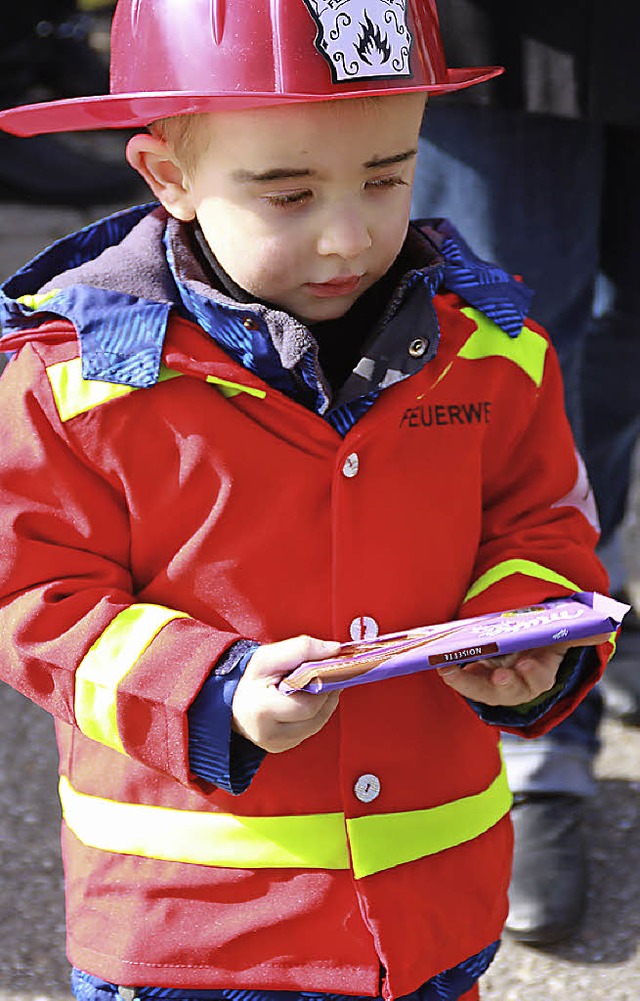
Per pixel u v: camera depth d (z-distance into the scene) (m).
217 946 1.99
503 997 2.77
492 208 2.87
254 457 1.97
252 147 1.87
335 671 1.79
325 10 1.85
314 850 1.99
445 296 2.13
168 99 1.88
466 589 2.12
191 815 2.00
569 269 2.93
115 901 2.03
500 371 2.12
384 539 2.02
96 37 9.47
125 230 2.25
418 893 2.02
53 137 8.08
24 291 2.19
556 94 2.78
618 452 3.49
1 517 1.99
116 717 1.91
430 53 1.98
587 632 1.88
